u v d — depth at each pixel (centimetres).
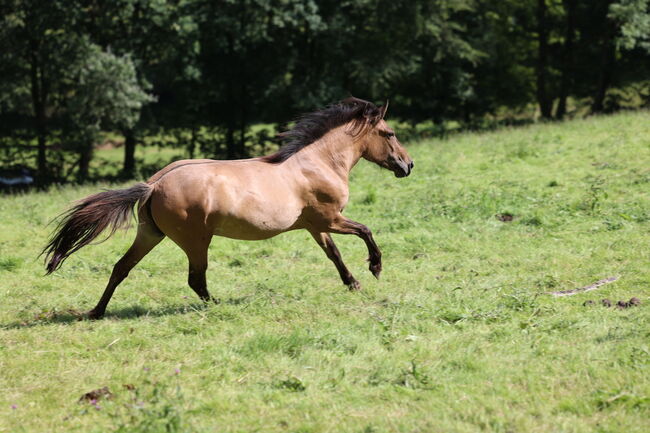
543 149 1917
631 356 612
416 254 1144
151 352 688
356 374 620
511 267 1025
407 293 905
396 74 3188
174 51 3061
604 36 3369
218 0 2975
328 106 938
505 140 2164
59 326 785
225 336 736
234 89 3350
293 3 2905
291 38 3247
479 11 3562
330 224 911
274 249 1210
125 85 2741
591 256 1044
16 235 1387
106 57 2747
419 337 709
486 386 581
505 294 864
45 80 3147
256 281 1011
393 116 3759
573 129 2223
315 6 2945
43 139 3209
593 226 1213
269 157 881
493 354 650
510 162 1814
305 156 891
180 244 818
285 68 3228
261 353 669
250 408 555
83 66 2784
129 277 1065
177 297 945
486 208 1372
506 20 3634
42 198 1891
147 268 1112
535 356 644
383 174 1820
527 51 3816
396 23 3133
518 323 741
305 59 3284
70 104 2792
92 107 2780
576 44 3550
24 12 2947
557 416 520
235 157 3375
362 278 1011
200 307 844
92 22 3056
